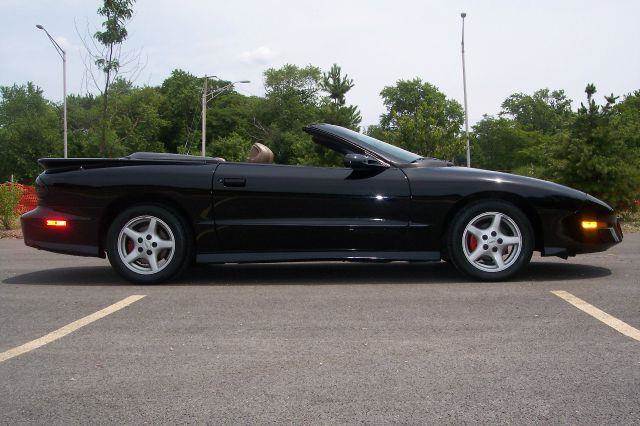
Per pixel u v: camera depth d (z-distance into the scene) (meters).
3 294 5.04
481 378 2.85
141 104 63.47
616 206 13.59
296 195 5.21
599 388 2.71
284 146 74.06
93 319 4.08
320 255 5.25
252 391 2.72
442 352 3.24
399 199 5.18
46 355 3.29
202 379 2.88
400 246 5.24
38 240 5.44
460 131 21.39
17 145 71.62
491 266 5.25
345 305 4.39
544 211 5.16
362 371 2.96
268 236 5.24
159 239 5.35
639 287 4.94
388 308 4.27
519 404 2.54
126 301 4.66
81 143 67.19
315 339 3.52
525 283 5.15
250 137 79.75
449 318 3.96
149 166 5.36
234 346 3.40
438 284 5.17
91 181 5.35
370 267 6.25
